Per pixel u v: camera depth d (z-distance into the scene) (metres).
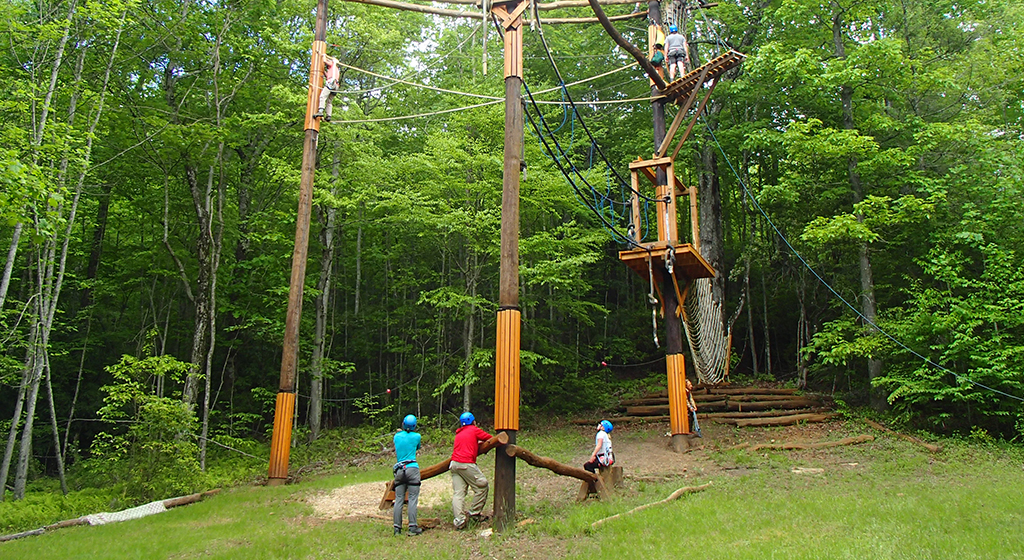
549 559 6.58
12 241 12.21
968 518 7.59
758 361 27.14
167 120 16.86
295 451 17.28
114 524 9.66
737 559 5.94
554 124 21.78
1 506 11.09
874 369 16.83
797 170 18.55
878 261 18.89
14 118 12.54
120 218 23.00
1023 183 15.43
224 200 21.34
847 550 6.04
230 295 21.22
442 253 22.08
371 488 11.71
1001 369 14.38
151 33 17.00
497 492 8.44
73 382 21.77
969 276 17.30
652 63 14.83
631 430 17.47
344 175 19.81
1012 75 18.11
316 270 23.41
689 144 20.36
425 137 23.66
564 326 26.03
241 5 18.83
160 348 22.91
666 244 13.97
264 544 7.71
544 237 17.98
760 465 12.21
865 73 16.61
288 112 19.14
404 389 22.47
